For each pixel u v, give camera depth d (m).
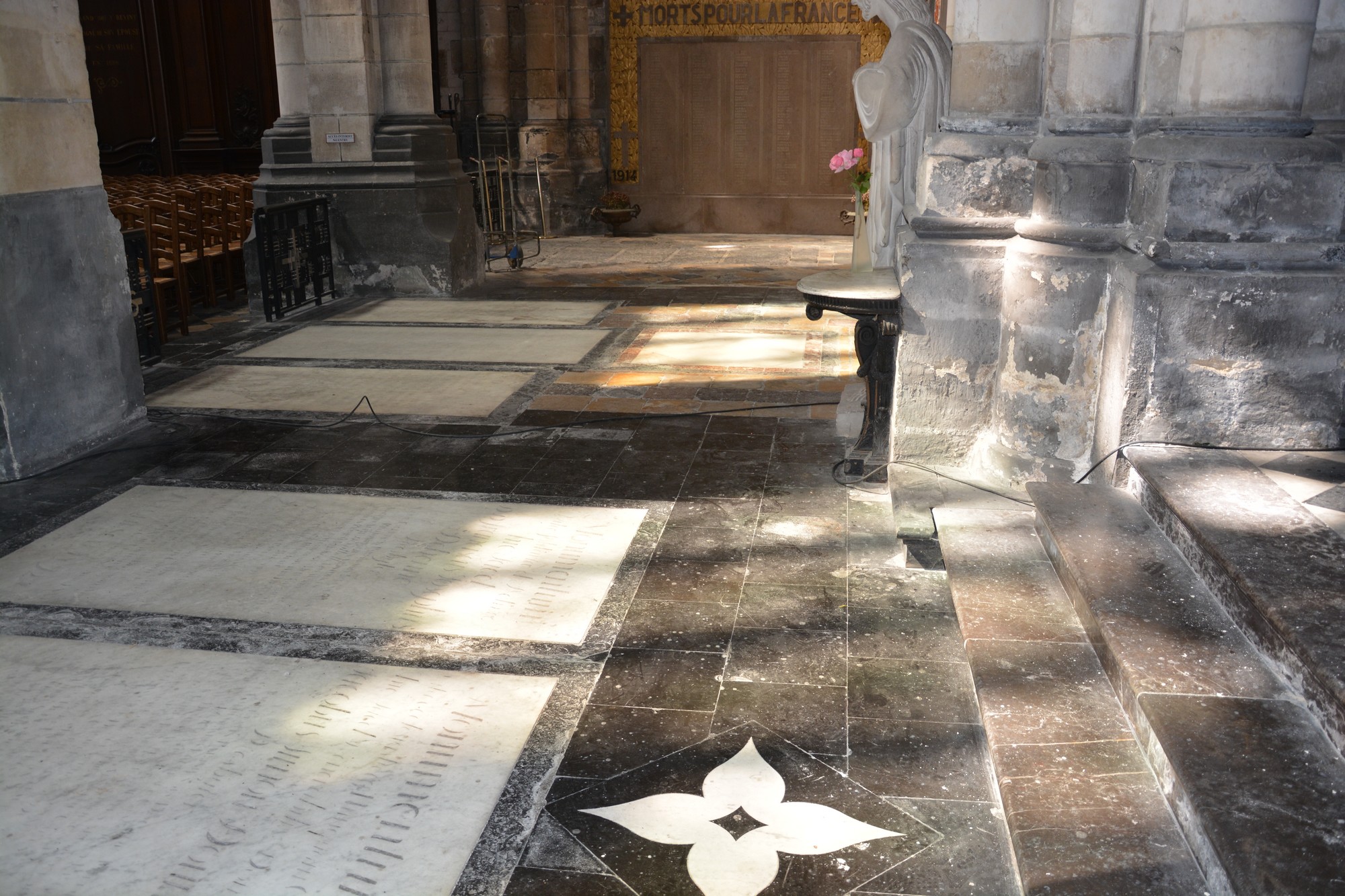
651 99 16.33
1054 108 4.25
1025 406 4.35
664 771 2.84
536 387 7.00
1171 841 2.33
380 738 2.99
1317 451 3.70
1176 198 3.60
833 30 15.74
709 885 2.41
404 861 2.48
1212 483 3.37
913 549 4.16
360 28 10.23
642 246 14.94
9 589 3.97
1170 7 3.88
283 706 3.15
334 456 5.59
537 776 2.81
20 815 2.65
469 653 3.48
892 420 4.96
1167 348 3.67
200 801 2.70
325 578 4.06
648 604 3.84
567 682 3.29
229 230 10.74
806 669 3.38
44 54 5.37
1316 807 2.14
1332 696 2.36
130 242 7.29
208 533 4.52
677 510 4.78
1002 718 2.78
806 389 6.92
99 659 3.43
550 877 2.44
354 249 10.68
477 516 4.71
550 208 16.19
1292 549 2.85
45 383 5.41
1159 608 2.96
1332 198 3.55
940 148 4.50
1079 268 4.10
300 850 2.52
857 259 7.52
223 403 6.66
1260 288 3.57
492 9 15.59
